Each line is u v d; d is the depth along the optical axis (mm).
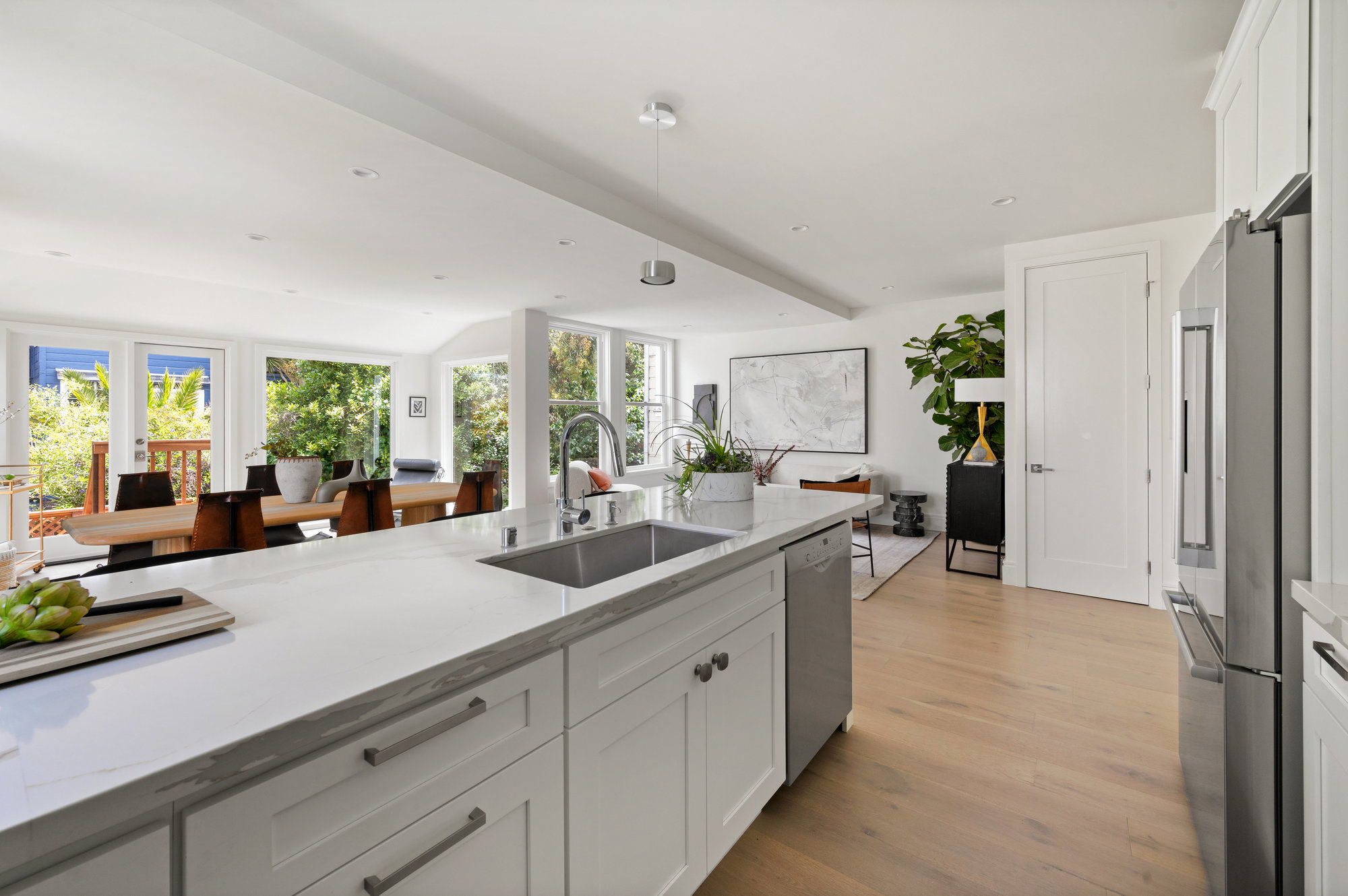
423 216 3102
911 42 2012
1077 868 1623
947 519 4785
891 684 2738
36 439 4875
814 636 2021
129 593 1182
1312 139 1310
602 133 2576
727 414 7754
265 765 696
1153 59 2107
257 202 2875
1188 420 1674
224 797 657
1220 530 1383
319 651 881
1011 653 3092
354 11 1800
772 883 1574
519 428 5785
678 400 8188
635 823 1242
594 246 3672
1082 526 4043
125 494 4090
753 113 2439
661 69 2141
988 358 5336
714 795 1498
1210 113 2479
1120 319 3881
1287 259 1291
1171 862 1640
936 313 6289
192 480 5738
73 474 5059
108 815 558
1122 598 3912
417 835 836
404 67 2092
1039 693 2648
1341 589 1196
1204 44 2025
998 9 1856
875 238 4109
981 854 1676
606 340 6984
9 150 2309
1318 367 1252
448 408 7645
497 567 1440
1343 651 1031
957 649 3150
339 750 750
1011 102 2387
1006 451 4305
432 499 4215
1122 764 2100
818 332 7027
